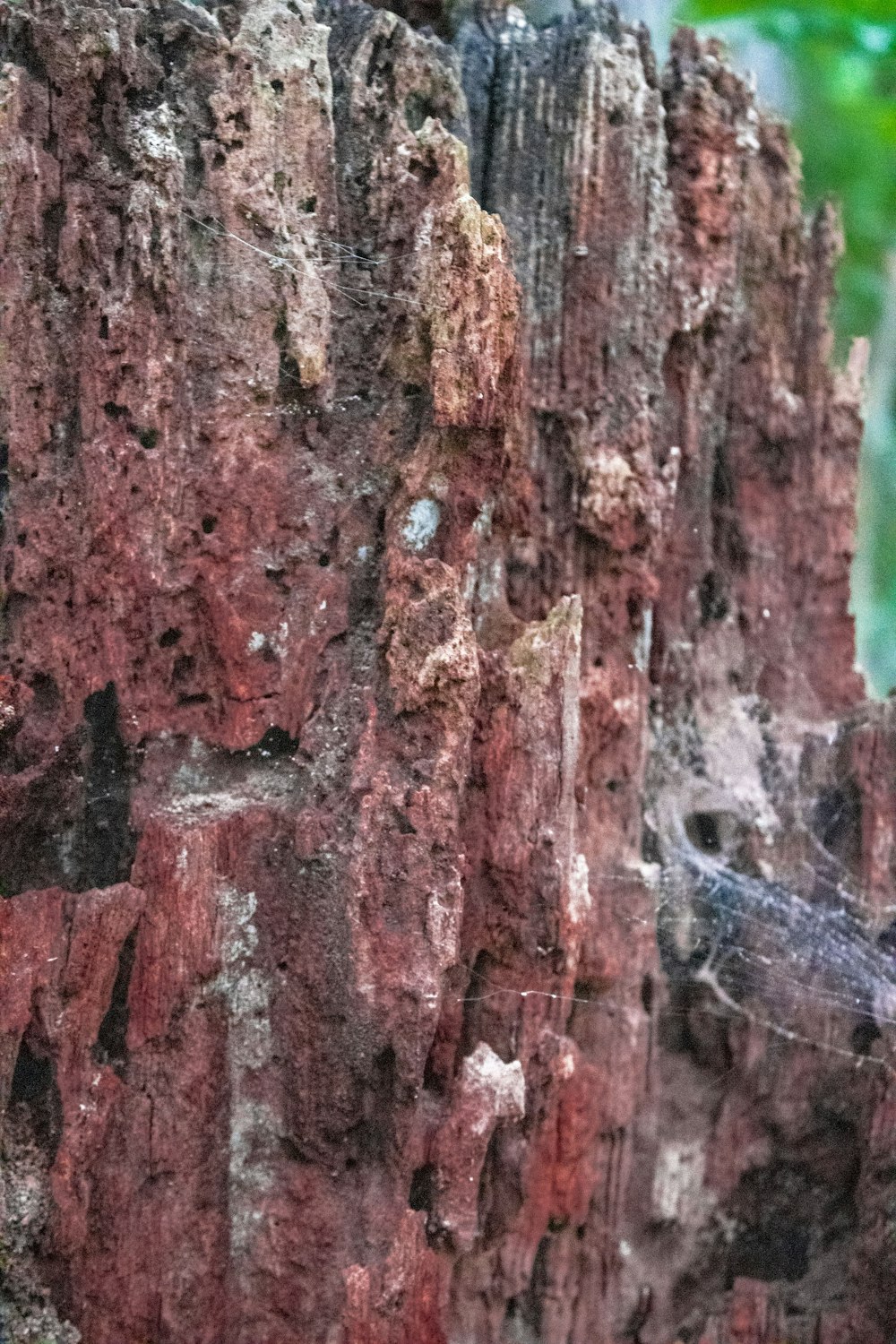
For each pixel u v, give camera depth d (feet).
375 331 5.48
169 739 5.34
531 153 6.18
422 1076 5.12
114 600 5.16
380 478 5.42
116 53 5.05
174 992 5.16
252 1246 5.36
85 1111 4.97
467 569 5.39
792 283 7.25
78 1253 5.00
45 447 5.11
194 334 5.24
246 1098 5.37
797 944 6.80
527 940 5.52
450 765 5.03
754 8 9.43
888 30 9.82
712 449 6.94
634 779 6.47
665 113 6.54
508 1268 5.91
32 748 5.08
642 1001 6.52
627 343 6.25
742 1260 6.81
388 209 5.43
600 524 6.17
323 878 5.17
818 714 7.38
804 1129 6.78
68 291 5.10
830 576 7.50
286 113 5.33
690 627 6.95
